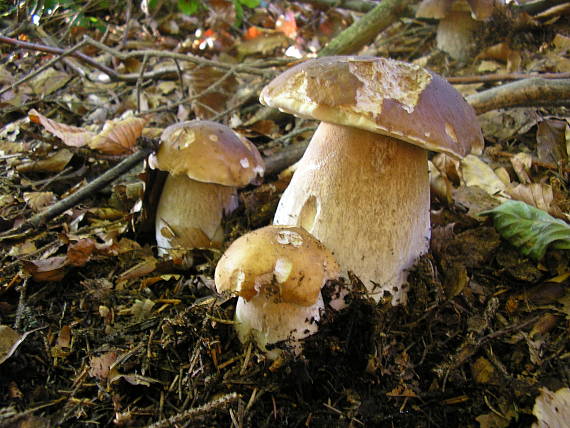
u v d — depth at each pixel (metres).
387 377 0.21
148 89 0.48
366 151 0.22
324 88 0.19
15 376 0.21
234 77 0.46
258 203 0.31
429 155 0.36
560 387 0.21
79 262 0.26
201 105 0.44
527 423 0.20
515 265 0.26
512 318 0.24
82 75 0.46
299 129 0.37
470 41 0.48
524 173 0.32
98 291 0.25
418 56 0.52
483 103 0.34
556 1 0.46
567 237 0.25
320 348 0.21
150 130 0.39
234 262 0.20
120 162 0.30
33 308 0.24
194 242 0.28
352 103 0.19
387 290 0.23
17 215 0.30
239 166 0.27
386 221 0.22
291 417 0.20
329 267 0.20
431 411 0.21
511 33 0.47
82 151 0.31
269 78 0.42
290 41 0.61
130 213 0.29
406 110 0.19
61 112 0.42
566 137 0.34
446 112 0.20
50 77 0.47
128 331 0.23
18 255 0.27
